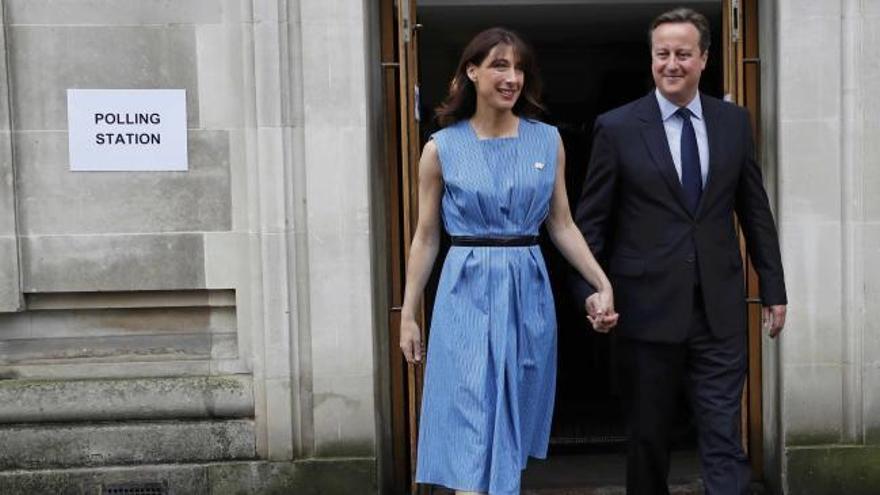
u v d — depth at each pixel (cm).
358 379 483
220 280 491
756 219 391
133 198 490
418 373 510
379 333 509
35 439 490
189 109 489
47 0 486
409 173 495
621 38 724
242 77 486
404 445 526
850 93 475
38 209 489
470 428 343
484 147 346
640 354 388
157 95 488
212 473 489
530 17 642
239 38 484
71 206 489
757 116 512
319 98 477
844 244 480
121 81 489
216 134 489
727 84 509
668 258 378
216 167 491
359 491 486
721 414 378
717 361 381
